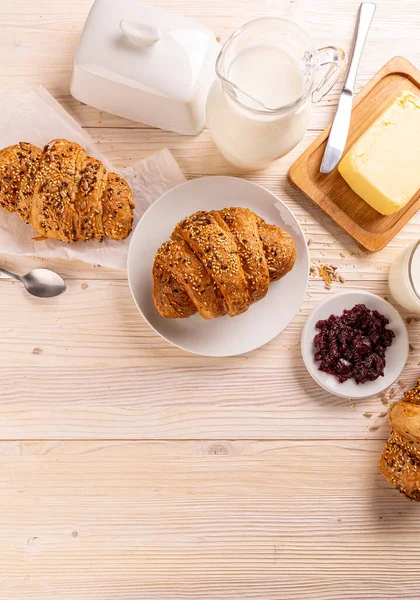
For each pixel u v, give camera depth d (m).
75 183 0.86
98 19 0.86
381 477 0.93
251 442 0.93
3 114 0.90
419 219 0.94
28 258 0.92
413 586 0.93
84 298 0.92
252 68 0.81
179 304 0.85
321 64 0.83
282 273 0.86
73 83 0.89
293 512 0.93
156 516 0.92
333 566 0.93
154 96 0.87
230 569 0.93
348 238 0.93
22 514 0.92
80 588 0.92
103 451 0.92
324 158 0.90
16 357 0.92
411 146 0.89
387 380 0.91
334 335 0.90
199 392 0.92
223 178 0.89
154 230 0.90
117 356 0.92
